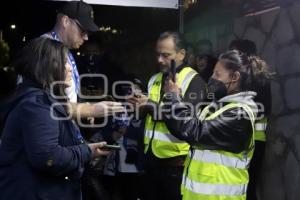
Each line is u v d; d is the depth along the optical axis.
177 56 3.14
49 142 2.03
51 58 2.16
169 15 5.20
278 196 3.81
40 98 2.09
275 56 3.82
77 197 2.25
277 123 3.80
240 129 2.43
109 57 5.15
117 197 3.92
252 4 4.09
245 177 2.58
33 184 2.08
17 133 2.09
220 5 4.50
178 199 3.12
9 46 6.19
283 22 3.69
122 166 3.81
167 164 3.12
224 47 4.67
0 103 2.20
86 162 2.28
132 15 5.94
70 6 2.72
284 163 3.71
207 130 2.44
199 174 2.55
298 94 3.50
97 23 6.04
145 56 5.92
